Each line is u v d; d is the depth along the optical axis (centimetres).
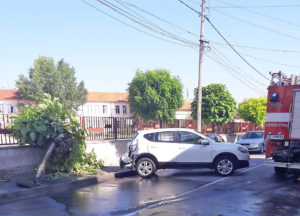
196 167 1012
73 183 866
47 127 927
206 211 605
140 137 1041
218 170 1009
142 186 866
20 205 665
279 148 931
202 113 2147
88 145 1162
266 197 714
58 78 5634
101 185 888
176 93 3522
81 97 5803
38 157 972
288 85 909
